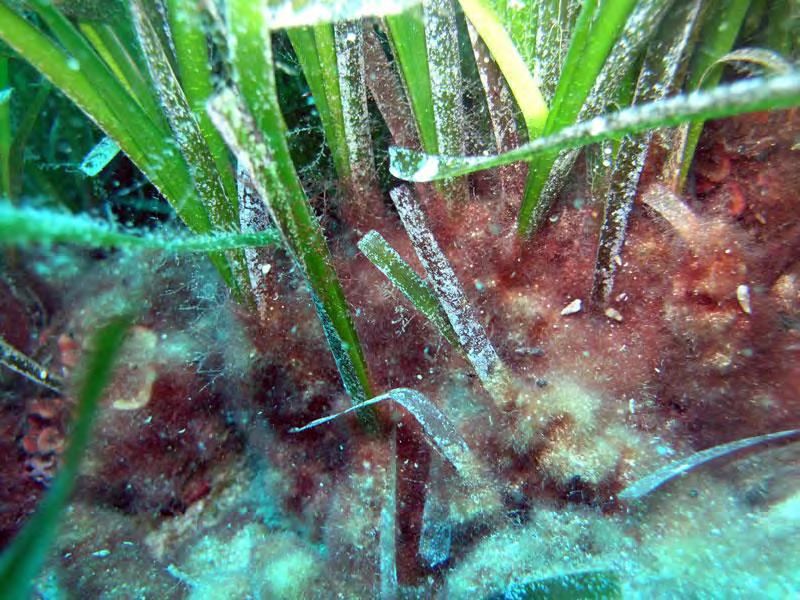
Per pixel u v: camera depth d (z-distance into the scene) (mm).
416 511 176
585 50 141
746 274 166
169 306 216
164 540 201
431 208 193
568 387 168
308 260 148
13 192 240
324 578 174
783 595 127
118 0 165
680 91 176
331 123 187
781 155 173
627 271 174
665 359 167
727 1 159
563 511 159
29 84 264
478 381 177
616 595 139
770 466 148
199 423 211
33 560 95
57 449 214
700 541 141
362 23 177
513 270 184
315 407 196
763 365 160
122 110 158
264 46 117
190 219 177
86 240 112
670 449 158
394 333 189
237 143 119
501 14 165
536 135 165
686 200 183
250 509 205
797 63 154
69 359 212
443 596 159
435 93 171
